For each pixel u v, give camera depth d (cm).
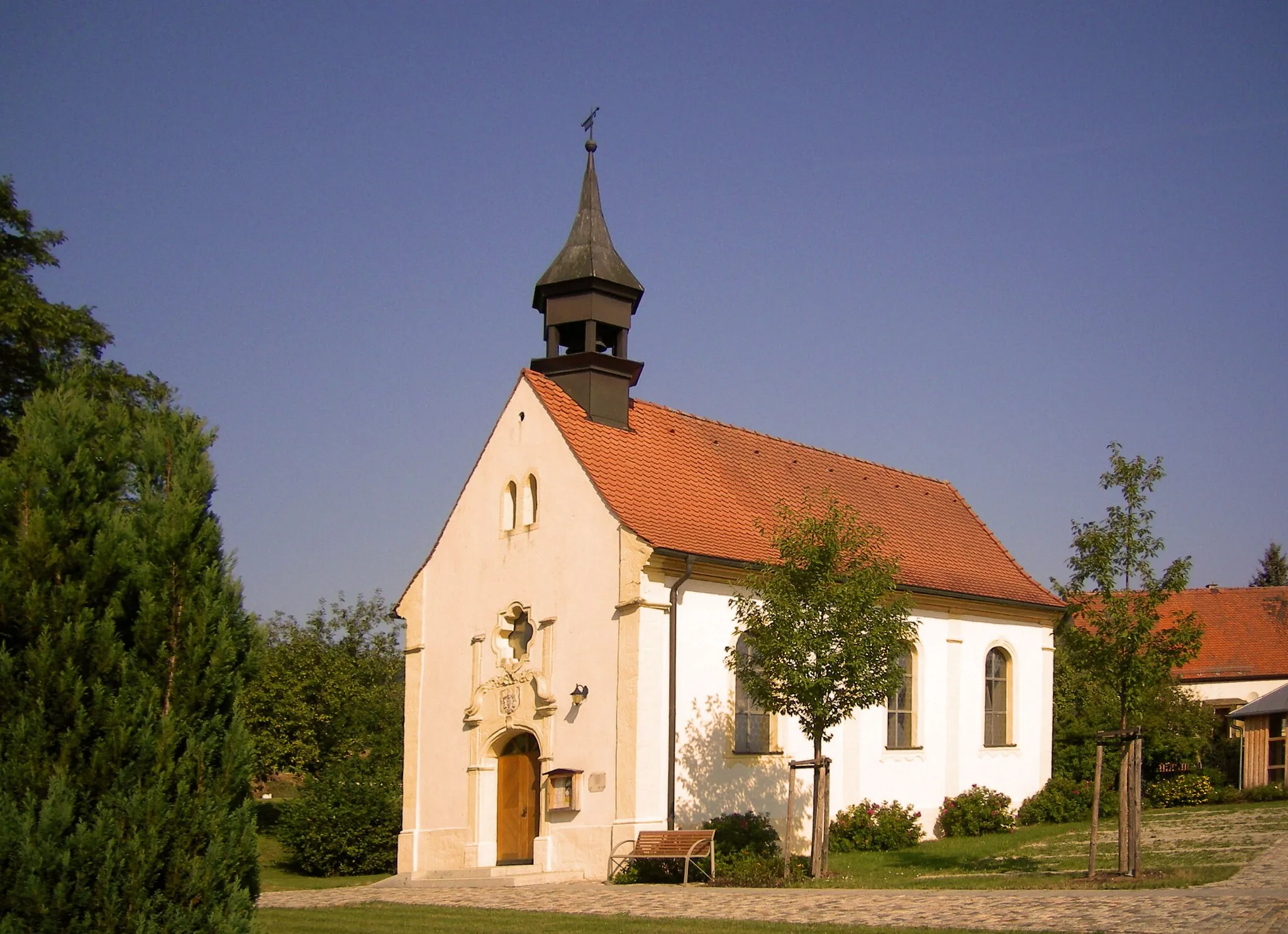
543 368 2888
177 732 1129
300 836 3084
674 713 2483
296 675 4231
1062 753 3750
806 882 2155
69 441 1174
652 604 2480
